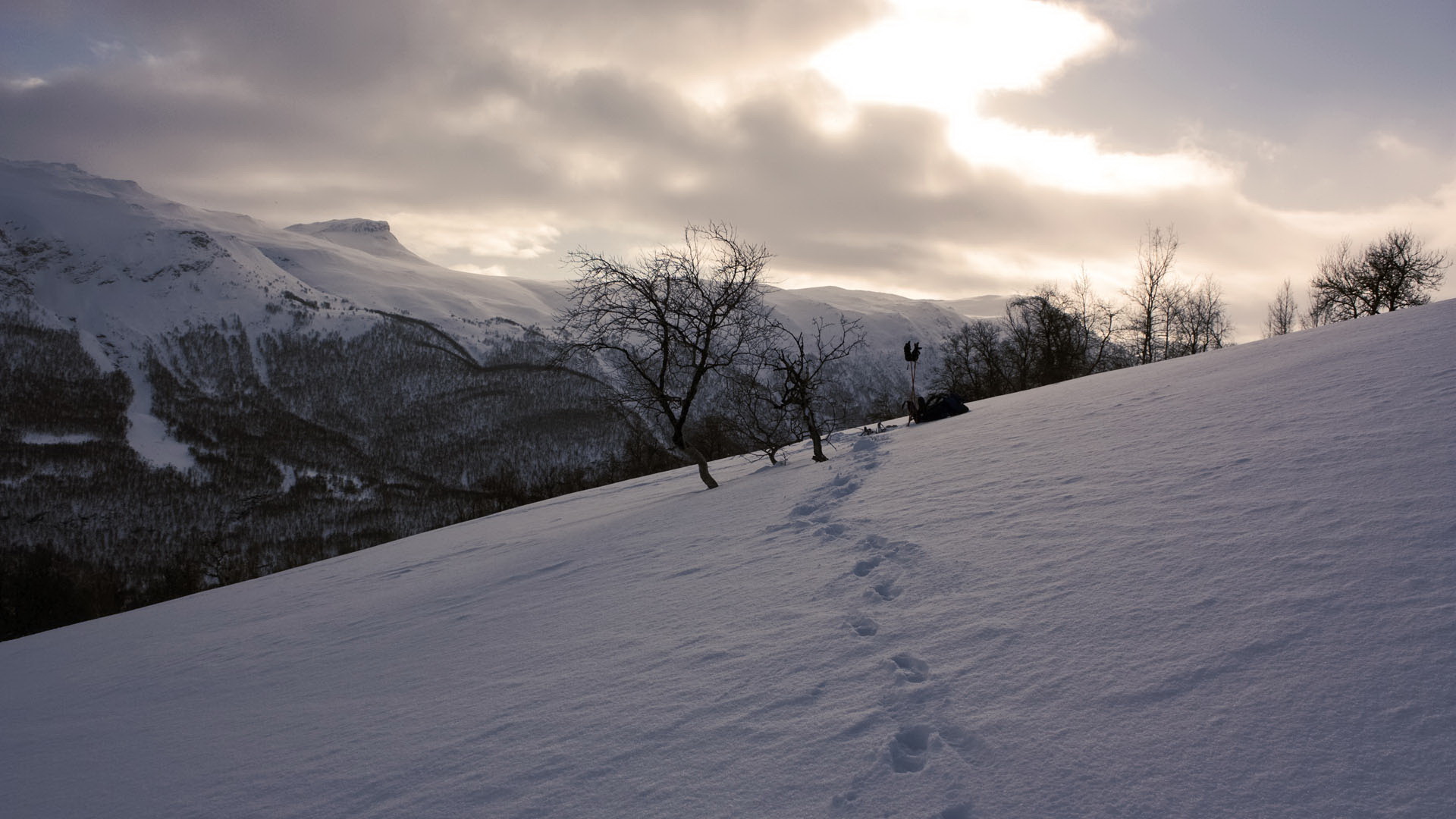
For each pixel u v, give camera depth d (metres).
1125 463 5.65
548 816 2.63
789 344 14.54
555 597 6.64
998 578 3.90
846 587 4.50
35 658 10.85
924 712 2.72
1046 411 10.75
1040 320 46.28
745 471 17.22
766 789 2.48
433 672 5.03
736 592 5.10
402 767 3.39
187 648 8.77
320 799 3.24
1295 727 2.09
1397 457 4.00
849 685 3.10
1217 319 48.12
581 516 15.40
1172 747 2.16
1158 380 11.34
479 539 14.91
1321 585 2.82
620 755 2.96
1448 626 2.33
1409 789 1.77
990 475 6.64
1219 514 3.91
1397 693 2.10
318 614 9.33
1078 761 2.21
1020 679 2.78
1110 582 3.43
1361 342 9.28
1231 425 6.00
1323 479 4.00
